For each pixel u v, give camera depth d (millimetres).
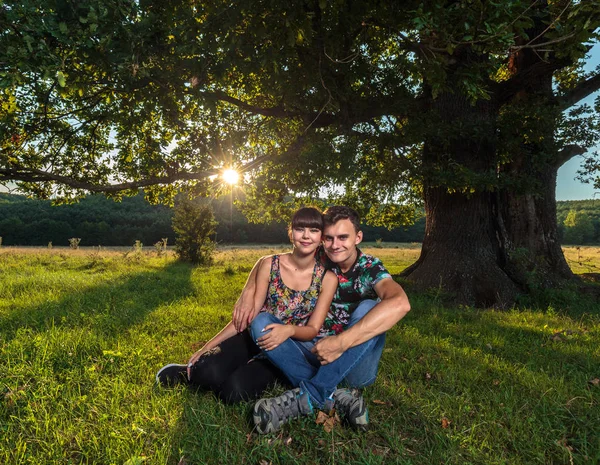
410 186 10773
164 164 8406
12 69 4133
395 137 8859
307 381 2646
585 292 10094
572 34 4469
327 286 2863
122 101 6500
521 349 4551
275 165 9195
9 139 7172
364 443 2350
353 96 8016
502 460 2234
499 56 5414
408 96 8836
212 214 18531
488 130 8766
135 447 2234
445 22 4805
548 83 10586
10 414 2557
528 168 10406
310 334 2703
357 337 2547
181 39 5207
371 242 69312
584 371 3893
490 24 4570
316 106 8094
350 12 6555
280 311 2883
